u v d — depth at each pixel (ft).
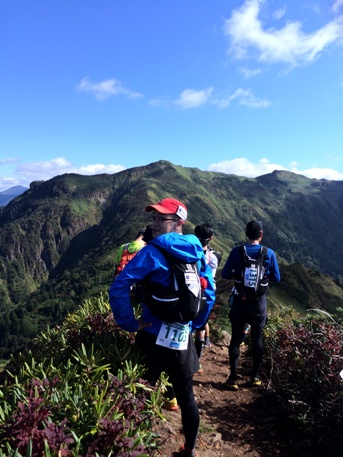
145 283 9.65
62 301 543.39
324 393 12.30
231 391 16.48
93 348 12.30
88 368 11.40
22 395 9.34
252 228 16.12
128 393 9.61
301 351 13.89
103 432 7.88
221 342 25.05
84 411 8.81
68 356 13.06
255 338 16.63
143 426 9.58
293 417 12.28
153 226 10.64
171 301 9.39
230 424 13.34
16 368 13.48
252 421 13.57
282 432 12.74
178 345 9.75
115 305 9.29
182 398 10.18
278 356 14.80
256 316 16.17
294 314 25.43
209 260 17.25
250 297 15.87
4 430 7.80
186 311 9.41
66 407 8.84
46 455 6.82
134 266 9.34
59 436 7.23
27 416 7.65
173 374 10.03
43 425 7.75
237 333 16.71
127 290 9.33
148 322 9.94
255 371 16.81
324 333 14.10
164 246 9.45
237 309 16.33
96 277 593.42
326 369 12.67
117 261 15.78
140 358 12.44
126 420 8.68
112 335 13.80
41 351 14.05
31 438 7.22
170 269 9.41
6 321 515.50
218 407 14.78
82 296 531.09
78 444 7.43
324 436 11.60
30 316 522.47
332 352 12.84
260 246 16.11
